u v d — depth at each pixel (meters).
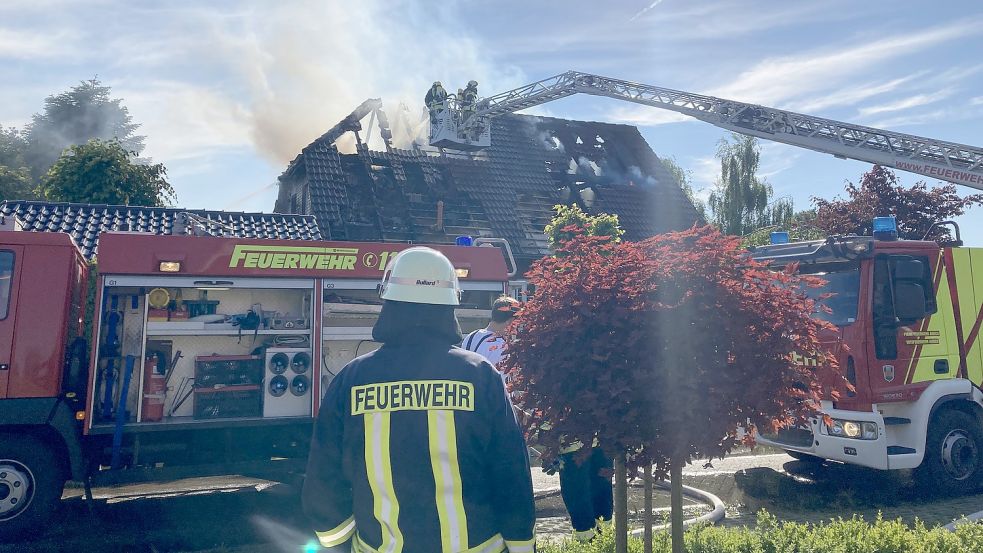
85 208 14.73
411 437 2.23
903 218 19.64
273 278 7.29
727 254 3.69
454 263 8.05
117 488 8.34
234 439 7.15
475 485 2.28
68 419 6.36
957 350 7.73
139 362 6.89
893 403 7.38
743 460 9.62
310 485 2.34
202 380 7.10
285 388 7.29
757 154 34.50
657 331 3.47
